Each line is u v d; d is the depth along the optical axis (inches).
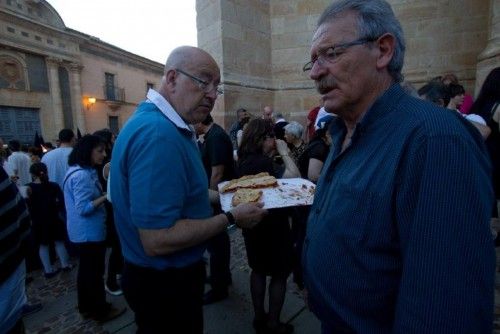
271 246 79.0
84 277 96.2
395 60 34.0
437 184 26.3
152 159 44.3
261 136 86.7
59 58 697.0
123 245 53.7
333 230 34.6
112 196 51.5
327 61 34.6
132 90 927.7
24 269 51.4
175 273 51.6
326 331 40.7
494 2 166.4
